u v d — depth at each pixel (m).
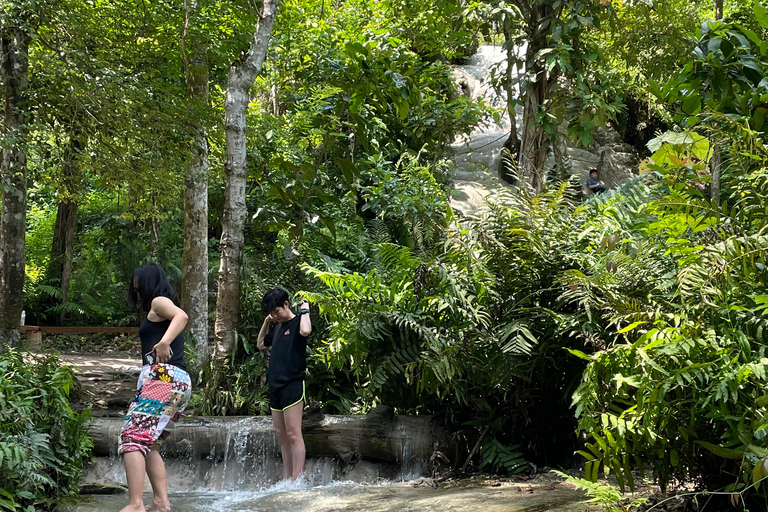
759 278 3.26
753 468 2.81
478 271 4.90
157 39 8.09
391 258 5.46
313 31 11.01
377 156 8.95
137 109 7.43
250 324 6.84
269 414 6.12
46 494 4.61
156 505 4.06
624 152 15.10
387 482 5.05
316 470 5.47
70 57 7.25
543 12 7.82
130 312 14.21
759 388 2.92
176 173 7.96
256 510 4.23
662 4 8.52
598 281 4.11
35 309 14.39
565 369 4.90
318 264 7.68
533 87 7.70
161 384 3.98
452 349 4.75
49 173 8.27
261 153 10.54
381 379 4.99
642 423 3.14
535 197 4.90
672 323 3.46
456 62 17.00
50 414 4.79
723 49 3.99
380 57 6.68
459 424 5.21
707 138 4.01
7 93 7.12
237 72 6.78
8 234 6.90
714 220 3.48
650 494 3.70
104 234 14.99
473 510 3.66
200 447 5.56
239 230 6.61
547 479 4.54
